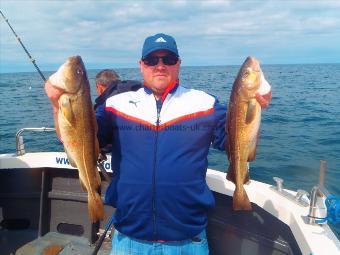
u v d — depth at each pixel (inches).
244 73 97.6
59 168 156.6
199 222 104.3
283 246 109.5
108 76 167.0
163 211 100.3
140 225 102.2
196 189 101.5
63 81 93.5
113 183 105.6
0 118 664.4
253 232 118.8
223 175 132.0
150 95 104.7
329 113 637.9
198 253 104.7
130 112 103.8
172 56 102.7
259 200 116.0
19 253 147.9
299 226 96.3
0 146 434.3
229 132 101.1
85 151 98.3
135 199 100.4
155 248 103.7
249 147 99.1
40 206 158.1
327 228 96.0
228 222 125.6
